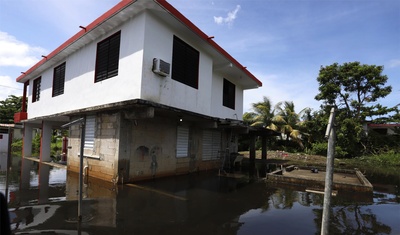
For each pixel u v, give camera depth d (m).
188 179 9.54
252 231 4.42
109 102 8.50
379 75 23.55
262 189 8.17
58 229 4.11
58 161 14.17
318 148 24.05
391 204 6.65
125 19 8.21
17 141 24.00
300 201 6.67
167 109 7.54
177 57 9.22
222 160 14.13
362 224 4.98
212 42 10.23
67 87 11.16
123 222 4.59
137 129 8.41
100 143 8.71
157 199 6.32
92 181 8.23
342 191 8.05
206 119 10.20
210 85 11.16
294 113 27.17
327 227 2.73
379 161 20.98
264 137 19.62
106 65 8.98
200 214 5.29
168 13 7.88
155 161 9.12
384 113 23.81
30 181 8.32
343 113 23.81
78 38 9.59
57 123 15.03
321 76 24.95
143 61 7.54
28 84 16.58
